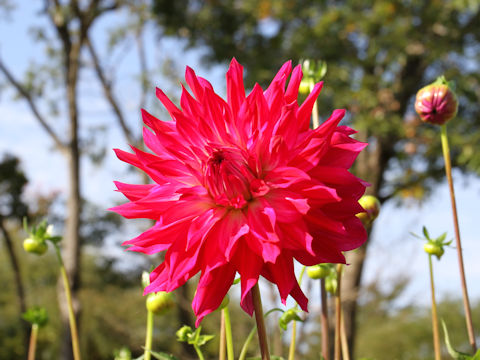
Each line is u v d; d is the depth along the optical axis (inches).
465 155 361.1
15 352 674.2
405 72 415.5
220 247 40.6
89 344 658.2
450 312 741.3
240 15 447.8
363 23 385.7
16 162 490.3
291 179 39.6
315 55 413.1
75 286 414.0
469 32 397.7
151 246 43.3
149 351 55.2
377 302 340.8
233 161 42.9
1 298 715.4
